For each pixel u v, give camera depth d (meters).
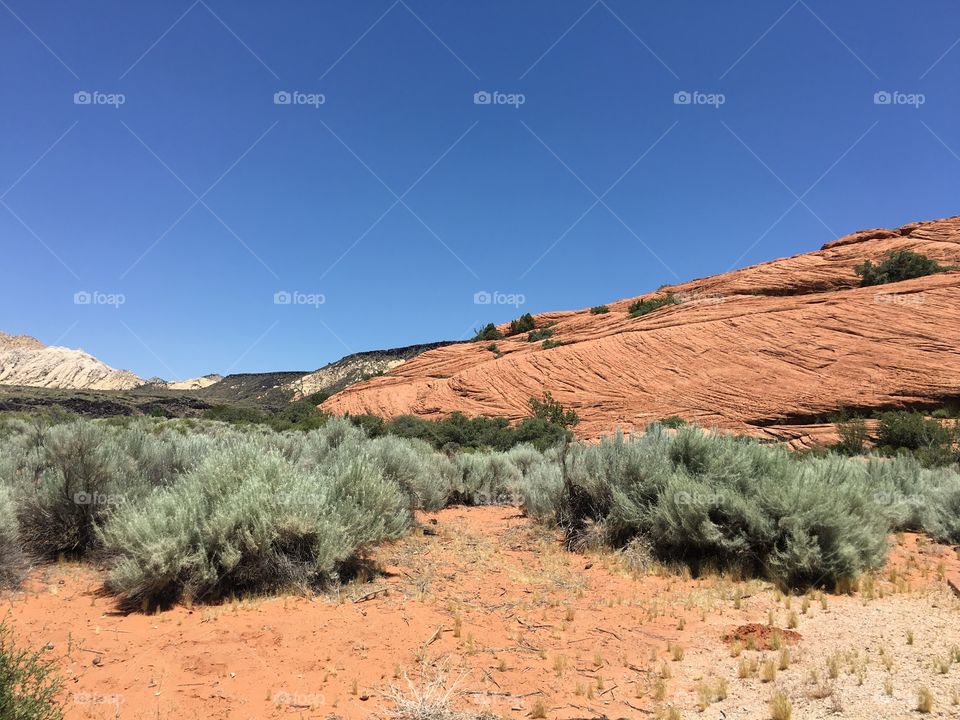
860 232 73.62
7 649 3.86
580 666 4.79
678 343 50.62
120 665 4.29
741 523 7.86
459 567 7.84
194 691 3.95
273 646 4.78
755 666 4.65
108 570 6.74
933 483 12.97
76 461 7.63
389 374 72.44
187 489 6.83
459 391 56.22
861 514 8.00
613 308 77.62
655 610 6.18
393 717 3.77
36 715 3.09
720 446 9.61
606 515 9.43
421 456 13.95
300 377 159.25
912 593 6.63
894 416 31.19
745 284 62.44
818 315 47.56
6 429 14.62
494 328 85.62
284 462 7.77
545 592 6.88
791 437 36.19
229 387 164.50
